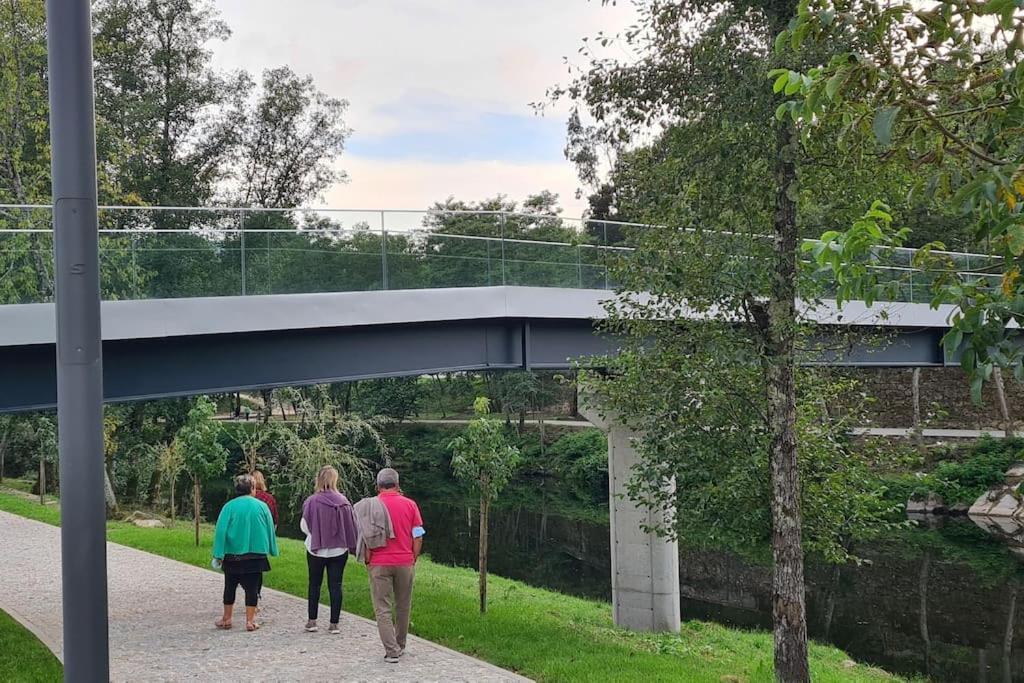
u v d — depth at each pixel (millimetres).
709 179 8680
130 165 35469
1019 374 3619
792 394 9008
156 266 10430
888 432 37656
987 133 4281
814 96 3980
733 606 17984
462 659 8727
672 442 9484
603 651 9562
